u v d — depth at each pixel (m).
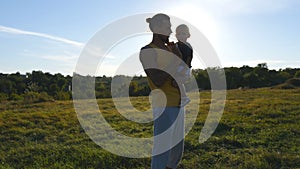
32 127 11.38
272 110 12.80
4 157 7.37
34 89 26.69
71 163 6.66
